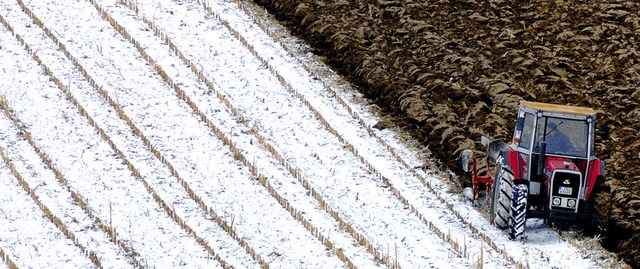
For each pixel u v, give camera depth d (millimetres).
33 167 32062
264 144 34656
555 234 28734
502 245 27953
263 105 37938
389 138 35938
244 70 40844
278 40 44094
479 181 31109
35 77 38781
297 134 35719
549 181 27547
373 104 38688
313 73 41062
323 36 44156
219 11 46500
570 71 40844
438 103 37750
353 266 26578
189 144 34406
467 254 27391
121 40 42656
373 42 43000
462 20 45219
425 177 33000
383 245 28125
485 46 42469
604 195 30906
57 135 34469
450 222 29672
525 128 28938
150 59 40906
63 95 37531
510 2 47312
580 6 46594
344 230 28938
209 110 37188
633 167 32656
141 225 28766
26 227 28359
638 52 41688
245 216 29594
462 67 40156
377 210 30359
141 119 36062
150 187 30922
